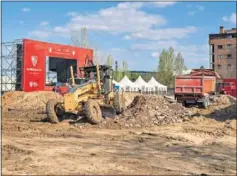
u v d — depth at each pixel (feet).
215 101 106.32
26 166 30.71
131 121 61.57
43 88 117.50
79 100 60.75
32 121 63.41
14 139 44.14
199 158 40.27
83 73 67.26
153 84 211.20
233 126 63.77
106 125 58.80
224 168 36.55
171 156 40.04
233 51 351.67
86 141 45.52
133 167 33.35
